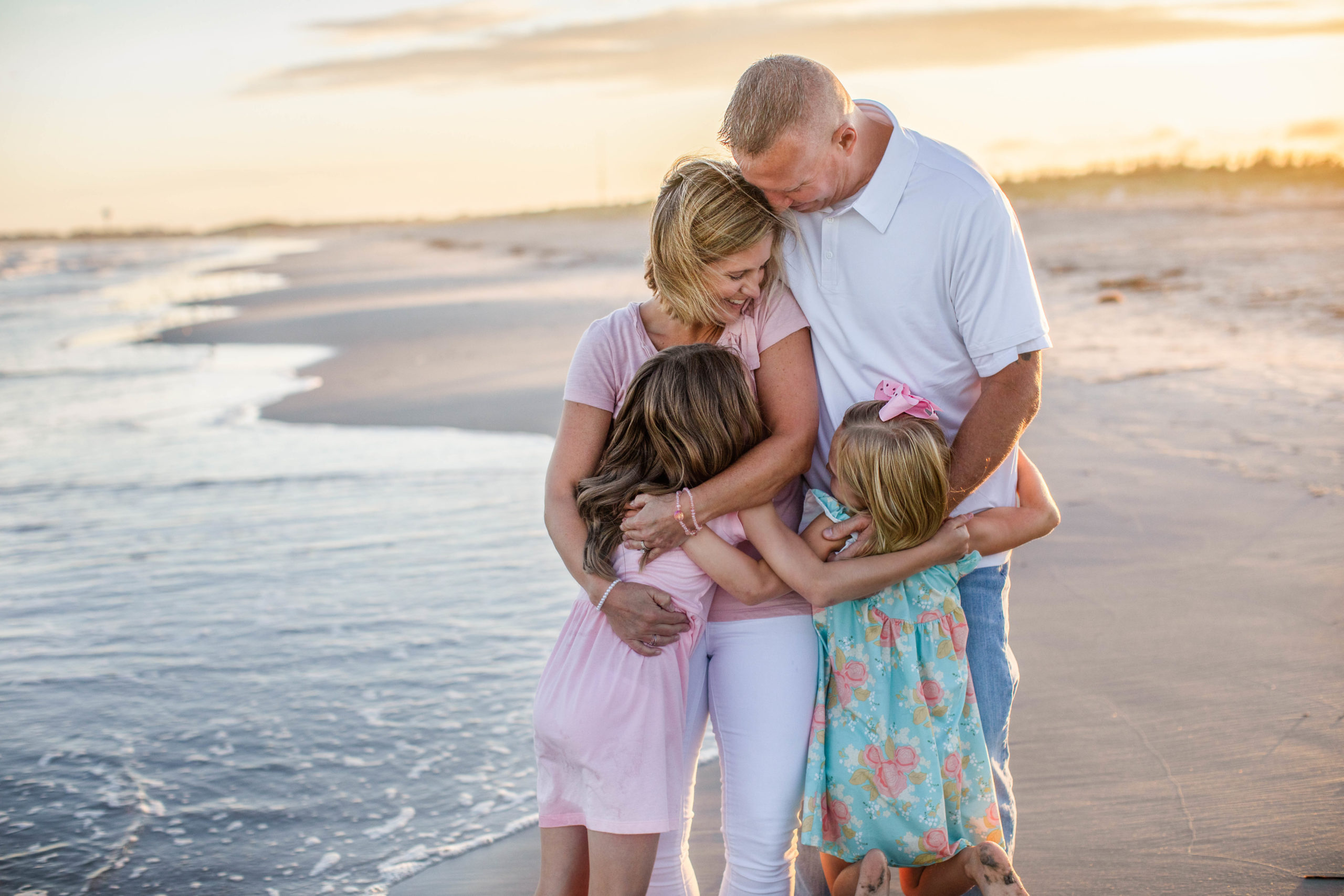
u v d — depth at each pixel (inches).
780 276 88.7
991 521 87.8
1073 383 291.3
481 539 198.5
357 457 273.0
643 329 91.0
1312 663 126.0
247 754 121.8
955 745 83.1
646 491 83.1
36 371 484.1
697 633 85.4
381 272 1150.3
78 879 99.5
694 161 84.1
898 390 84.4
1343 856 92.0
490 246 1669.5
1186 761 108.3
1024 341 82.3
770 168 79.5
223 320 689.0
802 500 94.7
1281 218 1011.3
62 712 133.1
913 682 83.0
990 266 81.9
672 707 81.9
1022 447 230.4
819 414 93.2
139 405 373.4
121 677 143.2
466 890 97.3
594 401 90.2
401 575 179.9
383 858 102.5
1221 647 131.9
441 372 397.1
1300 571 152.9
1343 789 101.6
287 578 181.2
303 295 874.8
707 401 82.0
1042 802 103.5
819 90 79.0
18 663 148.4
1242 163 1957.4
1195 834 96.7
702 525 82.7
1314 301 419.8
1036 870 93.7
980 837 83.7
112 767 119.6
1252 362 302.0
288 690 137.7
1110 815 100.7
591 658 82.6
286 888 98.3
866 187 84.0
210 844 105.0
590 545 84.4
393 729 126.8
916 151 84.0
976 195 82.3
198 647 152.4
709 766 120.0
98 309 869.8
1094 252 730.8
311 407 346.3
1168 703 119.7
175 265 1774.1
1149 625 139.5
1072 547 169.0
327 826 107.9
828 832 86.0
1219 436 227.0
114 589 178.5
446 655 147.1
